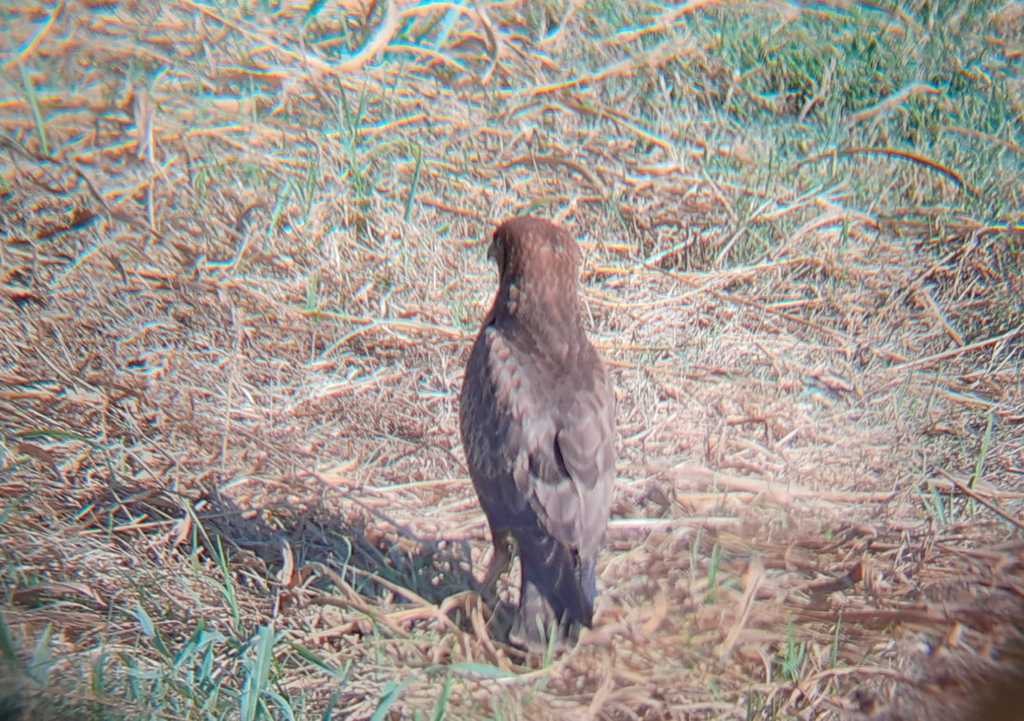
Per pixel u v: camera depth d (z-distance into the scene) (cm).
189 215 1269
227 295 1173
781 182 1411
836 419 1119
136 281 1181
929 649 870
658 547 959
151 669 786
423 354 1150
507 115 1466
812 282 1295
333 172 1326
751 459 1069
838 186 1407
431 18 1592
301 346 1137
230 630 841
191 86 1429
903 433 1107
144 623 786
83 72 1434
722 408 1122
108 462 974
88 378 1060
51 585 851
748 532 981
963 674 846
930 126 1534
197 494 969
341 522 966
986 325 1254
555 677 835
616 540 973
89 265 1196
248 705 736
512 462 830
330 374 1119
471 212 1313
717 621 882
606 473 838
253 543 934
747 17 1722
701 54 1622
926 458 1077
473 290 1227
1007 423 1128
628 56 1617
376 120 1427
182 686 761
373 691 803
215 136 1364
